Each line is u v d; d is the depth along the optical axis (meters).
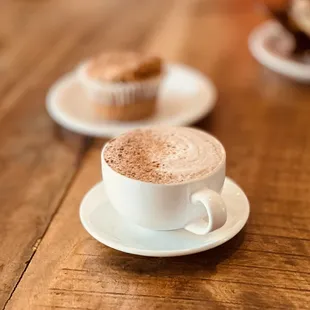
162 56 1.02
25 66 1.00
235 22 1.20
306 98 0.87
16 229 0.60
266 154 0.72
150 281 0.53
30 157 0.73
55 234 0.59
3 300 0.52
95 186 0.62
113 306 0.51
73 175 0.69
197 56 1.02
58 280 0.54
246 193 0.65
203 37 1.12
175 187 0.52
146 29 1.17
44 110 0.85
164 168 0.54
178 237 0.55
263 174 0.68
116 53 0.85
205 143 0.57
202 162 0.55
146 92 0.80
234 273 0.54
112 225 0.57
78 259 0.56
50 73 0.97
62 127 0.80
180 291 0.52
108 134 0.77
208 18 1.23
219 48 1.06
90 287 0.53
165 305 0.51
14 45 1.10
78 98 0.87
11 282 0.54
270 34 1.05
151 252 0.53
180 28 1.17
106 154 0.56
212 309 0.50
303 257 0.56
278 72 0.95
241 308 0.51
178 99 0.87
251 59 1.00
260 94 0.88
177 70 0.93
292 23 0.94
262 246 0.57
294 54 0.96
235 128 0.79
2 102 0.87
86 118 0.82
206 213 0.55
